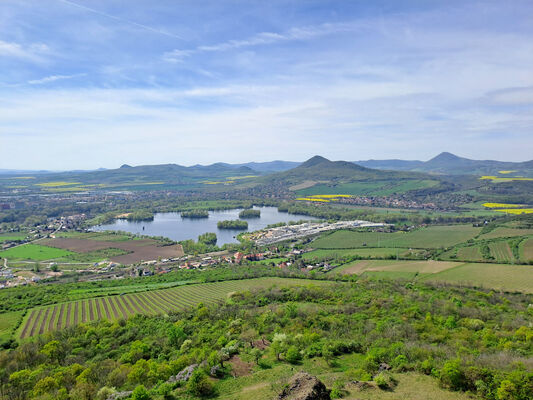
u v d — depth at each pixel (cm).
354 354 6988
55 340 9244
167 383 5759
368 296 11475
